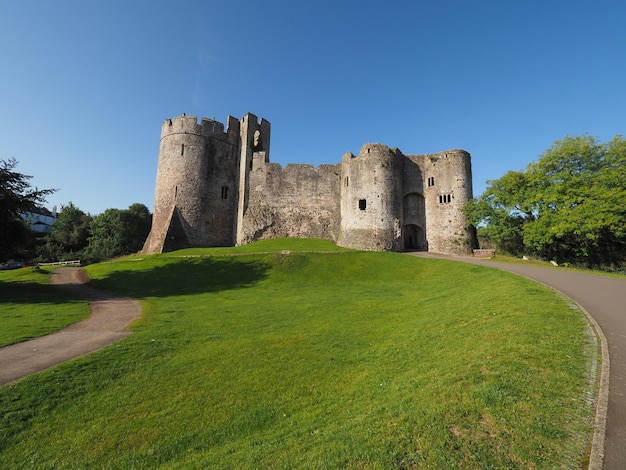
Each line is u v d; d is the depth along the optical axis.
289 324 12.94
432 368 7.18
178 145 42.34
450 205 38.56
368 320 13.32
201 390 7.42
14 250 23.69
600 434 4.12
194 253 32.97
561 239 31.64
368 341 10.62
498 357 6.67
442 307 13.59
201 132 43.19
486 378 5.86
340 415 5.96
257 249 34.16
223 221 43.84
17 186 22.97
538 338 7.39
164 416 6.42
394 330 11.60
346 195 38.88
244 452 5.05
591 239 28.38
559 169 32.72
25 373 8.05
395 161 38.62
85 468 5.07
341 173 41.28
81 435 5.84
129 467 5.08
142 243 64.50
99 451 5.43
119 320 14.09
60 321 13.52
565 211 27.89
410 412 5.19
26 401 6.72
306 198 42.62
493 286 15.21
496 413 4.73
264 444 5.23
